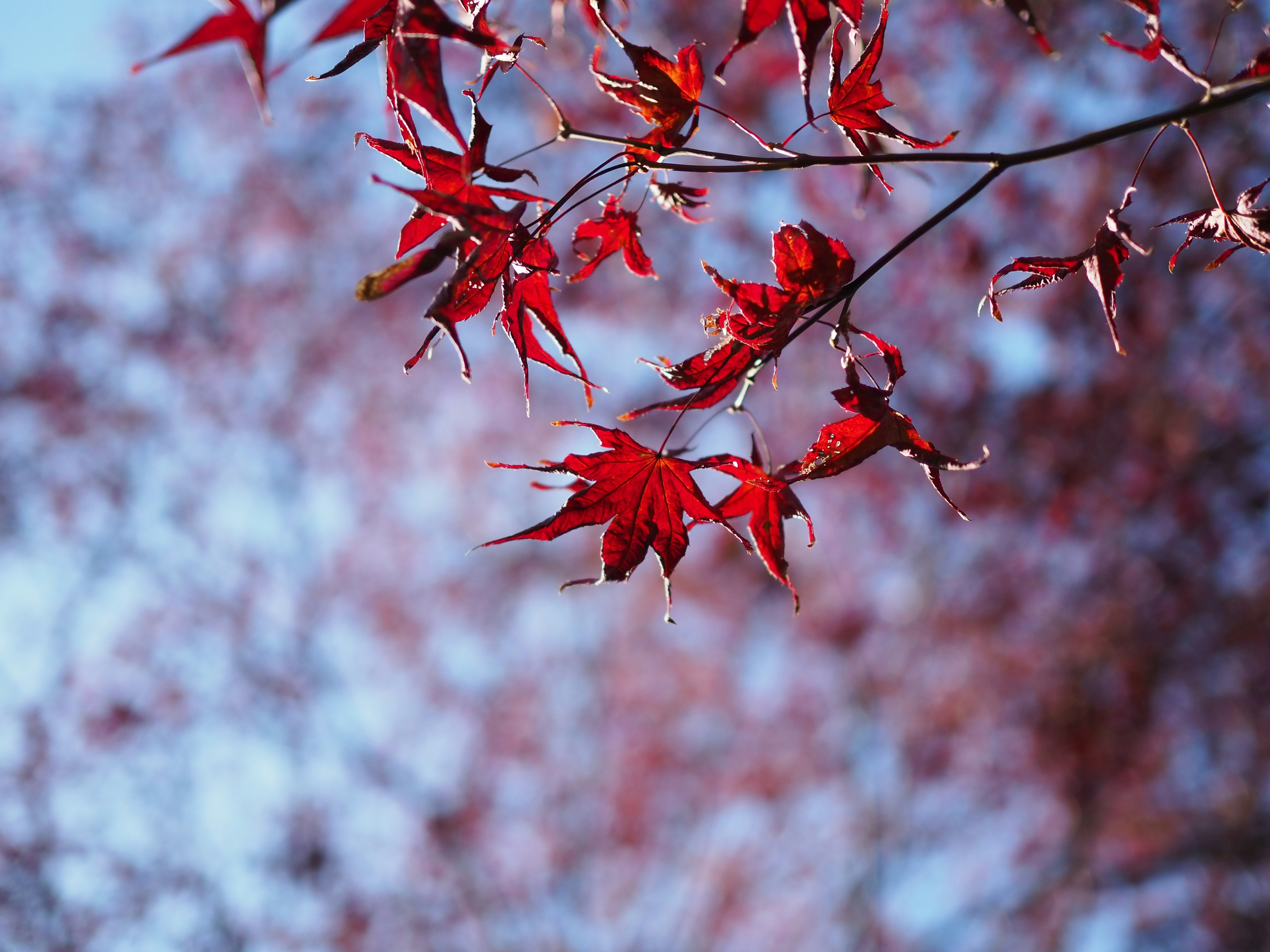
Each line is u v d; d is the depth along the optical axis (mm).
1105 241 1452
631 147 1404
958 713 9195
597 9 1416
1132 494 8547
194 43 914
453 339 1201
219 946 7551
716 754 10023
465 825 9195
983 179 1385
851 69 1430
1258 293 7863
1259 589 8219
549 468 1423
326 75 1354
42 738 7703
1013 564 8961
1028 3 1239
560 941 8945
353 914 8289
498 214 1261
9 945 6879
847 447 1420
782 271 1395
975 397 8859
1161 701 8555
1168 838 8766
